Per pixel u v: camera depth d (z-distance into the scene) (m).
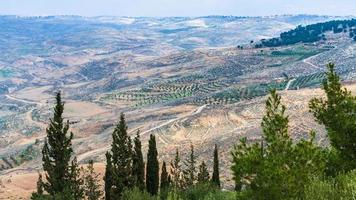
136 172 84.19
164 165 102.25
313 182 28.81
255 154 30.66
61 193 65.75
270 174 29.73
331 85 37.19
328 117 37.12
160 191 81.69
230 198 64.12
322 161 30.44
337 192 27.31
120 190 77.81
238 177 31.09
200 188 75.88
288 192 29.66
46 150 67.75
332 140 36.91
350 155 36.34
